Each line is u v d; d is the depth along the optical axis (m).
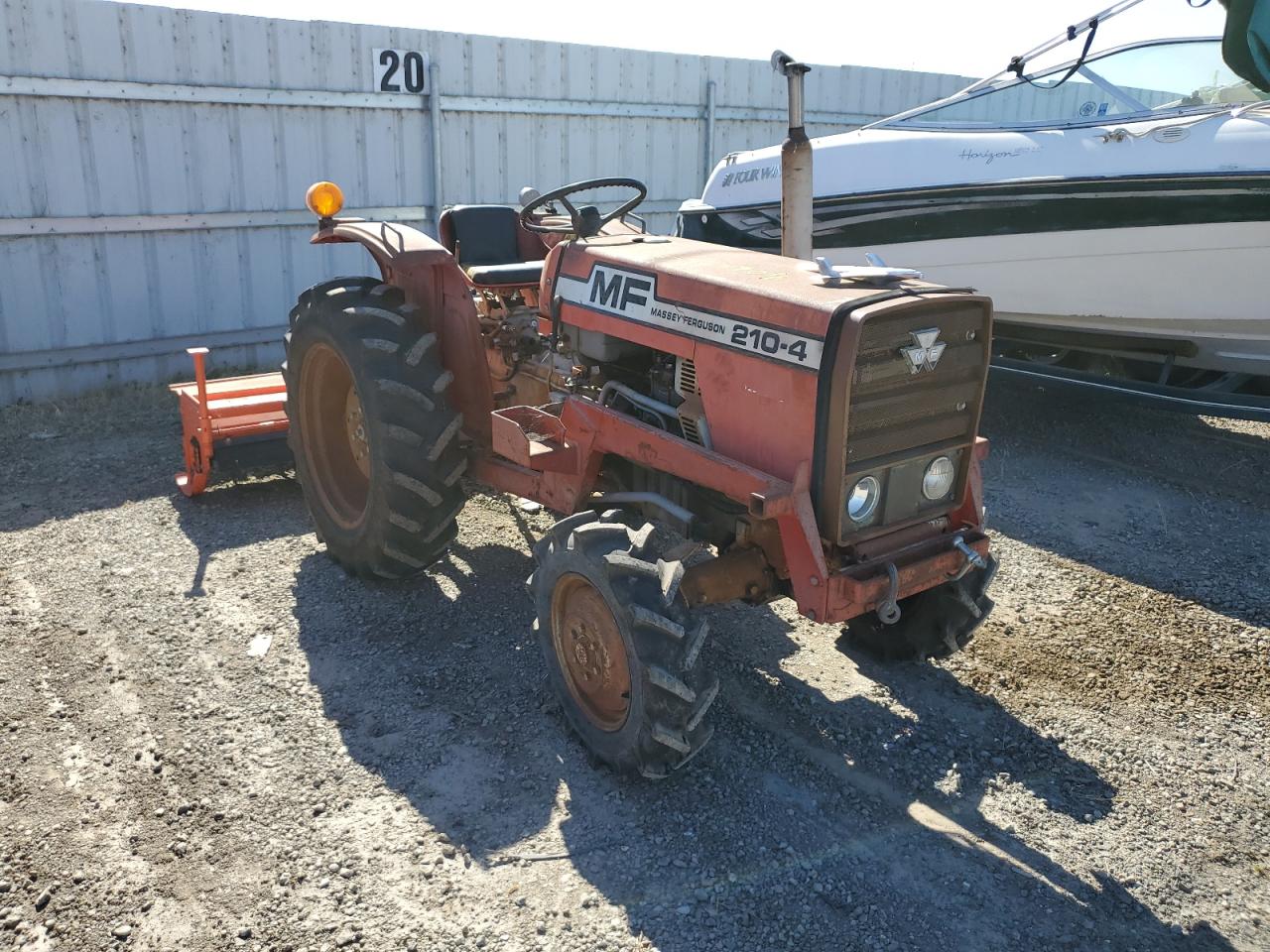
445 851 2.50
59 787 2.71
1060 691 3.31
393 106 7.45
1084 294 5.43
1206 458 5.68
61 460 5.34
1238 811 2.75
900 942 2.26
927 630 3.23
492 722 3.05
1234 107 4.92
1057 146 5.35
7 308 6.19
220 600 3.79
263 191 7.05
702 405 2.87
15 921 2.26
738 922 2.30
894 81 10.54
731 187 6.80
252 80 6.80
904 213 5.92
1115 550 4.42
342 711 3.08
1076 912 2.37
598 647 2.74
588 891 2.38
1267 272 4.84
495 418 3.33
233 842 2.52
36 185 6.14
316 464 4.09
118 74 6.27
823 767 2.88
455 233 4.62
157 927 2.25
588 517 2.85
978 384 2.78
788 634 3.64
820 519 2.59
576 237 3.46
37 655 3.36
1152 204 5.03
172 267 6.79
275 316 7.36
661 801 2.71
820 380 2.47
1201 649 3.60
